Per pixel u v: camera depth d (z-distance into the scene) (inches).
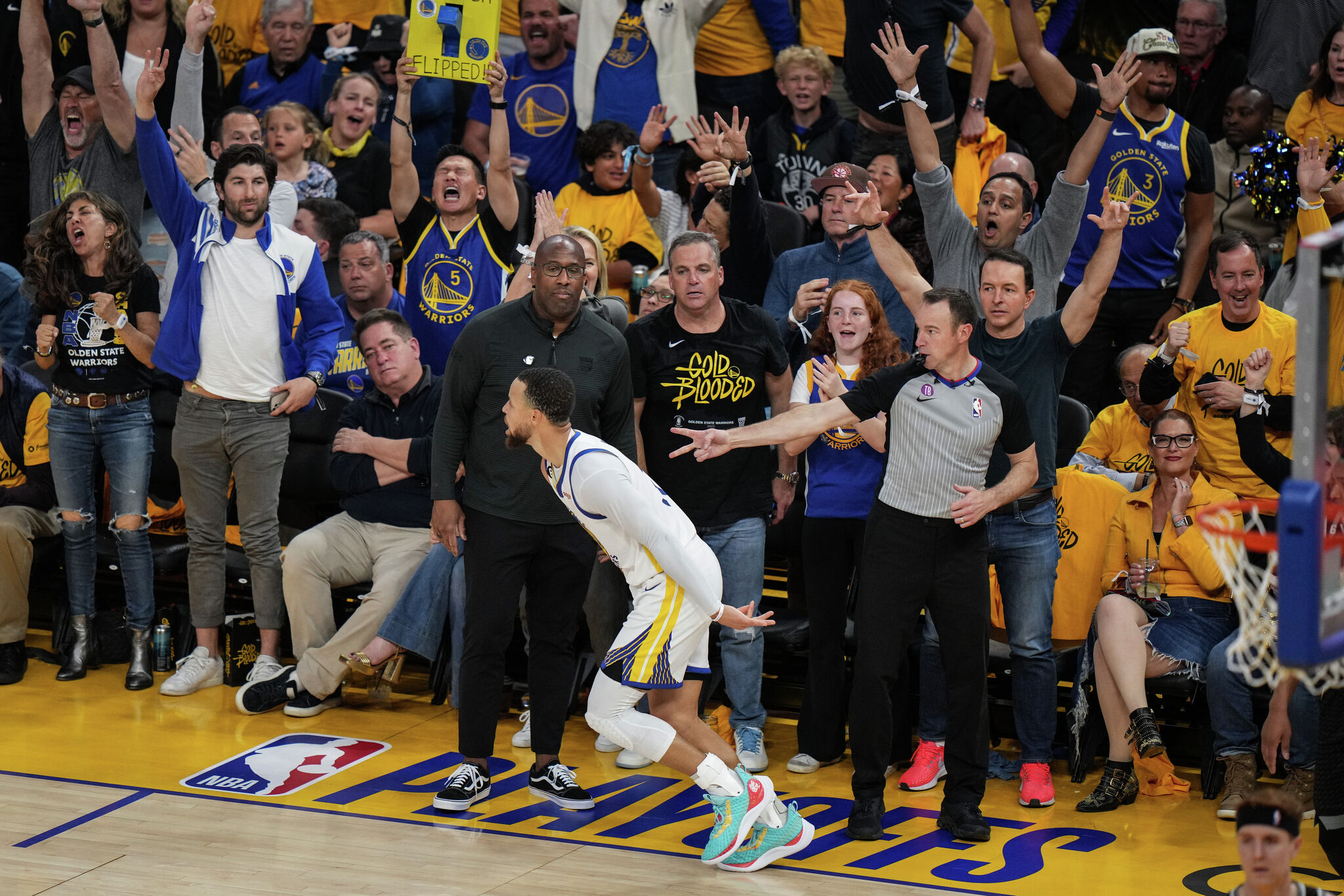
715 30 1104.8
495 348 701.3
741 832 622.5
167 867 627.2
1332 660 397.1
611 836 670.5
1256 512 483.8
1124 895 605.9
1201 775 748.6
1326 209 865.5
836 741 761.0
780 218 978.1
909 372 646.5
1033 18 935.0
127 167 1026.7
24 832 664.4
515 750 792.9
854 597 805.9
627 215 1038.4
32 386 927.0
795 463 802.2
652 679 617.9
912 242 936.9
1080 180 764.6
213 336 842.2
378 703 866.1
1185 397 821.9
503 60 1159.6
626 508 606.9
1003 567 719.1
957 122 1104.8
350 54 1178.0
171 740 794.2
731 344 759.7
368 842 658.2
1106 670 728.3
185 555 936.9
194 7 938.1
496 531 697.6
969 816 669.3
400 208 953.5
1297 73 1027.9
